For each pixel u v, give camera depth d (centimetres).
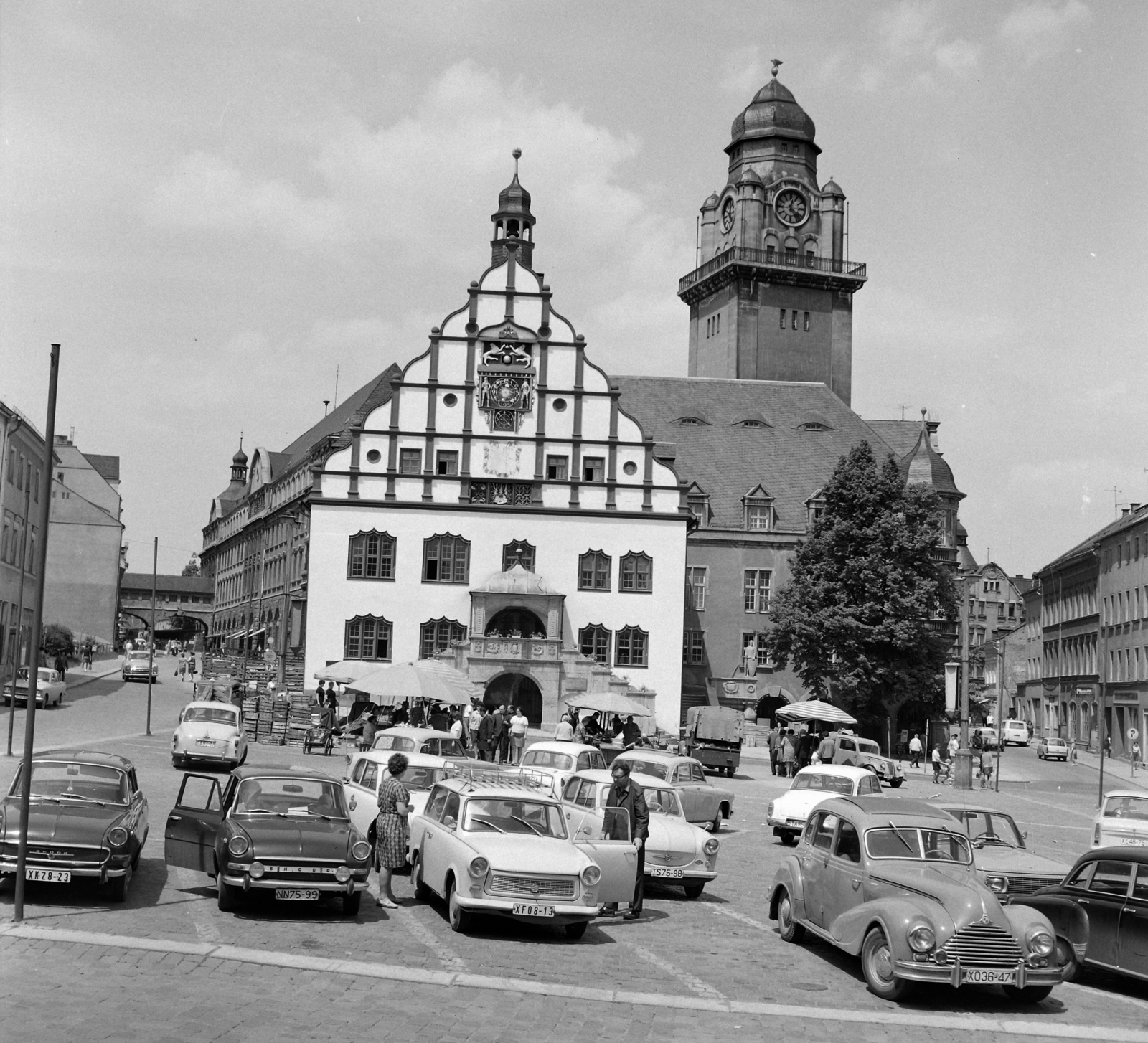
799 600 7981
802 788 3488
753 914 2288
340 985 1519
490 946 1822
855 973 1811
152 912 1883
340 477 7650
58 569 12625
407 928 1902
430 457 7681
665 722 7606
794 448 9756
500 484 7700
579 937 1955
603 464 7756
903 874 1786
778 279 10931
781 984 1709
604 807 2459
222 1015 1356
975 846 2316
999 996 1716
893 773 5838
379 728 5359
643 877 2186
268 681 7944
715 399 10038
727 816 3616
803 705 6103
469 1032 1366
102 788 2061
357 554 7612
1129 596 9706
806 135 11181
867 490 8006
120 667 10756
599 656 7656
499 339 7756
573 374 7788
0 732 4894
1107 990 1831
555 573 7681
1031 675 13388
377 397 10788
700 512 9219
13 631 7769
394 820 2066
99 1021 1304
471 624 7519
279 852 1884
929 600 7925
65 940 1642
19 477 7831
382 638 7569
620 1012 1495
